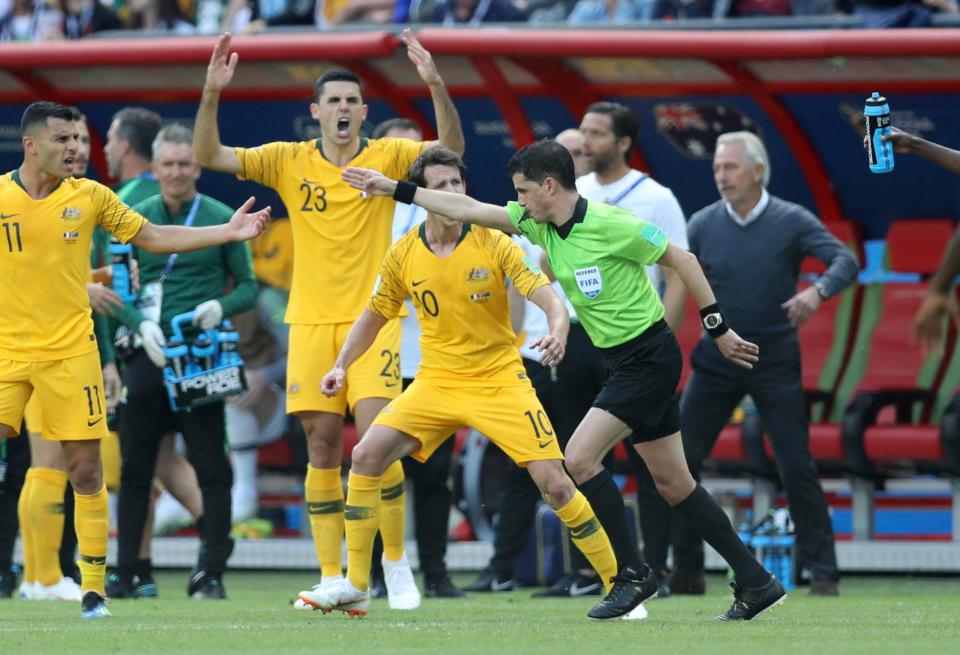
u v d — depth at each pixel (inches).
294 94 1653.5
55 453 1322.6
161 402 1344.7
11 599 1348.4
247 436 1674.5
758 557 1416.1
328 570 1162.0
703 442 1317.7
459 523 1641.2
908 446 1464.1
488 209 981.2
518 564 1421.0
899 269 1632.6
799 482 1309.1
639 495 1317.7
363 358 1139.3
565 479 1017.5
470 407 1031.0
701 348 1315.2
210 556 1337.4
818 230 1309.1
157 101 1711.4
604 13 1785.2
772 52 1417.3
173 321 1316.4
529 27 1549.0
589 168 1331.2
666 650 805.9
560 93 1565.0
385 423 1040.2
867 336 1636.3
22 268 1011.3
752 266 1309.1
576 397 1284.4
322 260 1147.9
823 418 1617.9
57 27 2033.7
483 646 834.8
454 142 1166.3
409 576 1166.3
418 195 983.6
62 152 999.0
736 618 995.9
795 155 1635.1
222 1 1983.3
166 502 1710.1
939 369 1601.9
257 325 1711.4
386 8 1881.2
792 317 1264.8
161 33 1815.9
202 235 1051.3
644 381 950.4
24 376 1020.5
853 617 1042.7
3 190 1013.2
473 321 1025.5
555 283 1285.7
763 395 1310.3
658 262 949.8
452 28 1515.7
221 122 1731.1
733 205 1325.0
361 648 828.6
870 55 1398.9
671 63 1524.4
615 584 1006.4
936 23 1513.3
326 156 1149.1
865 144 966.4
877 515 1710.1
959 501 1517.0
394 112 1686.8
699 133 1635.1
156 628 970.1
